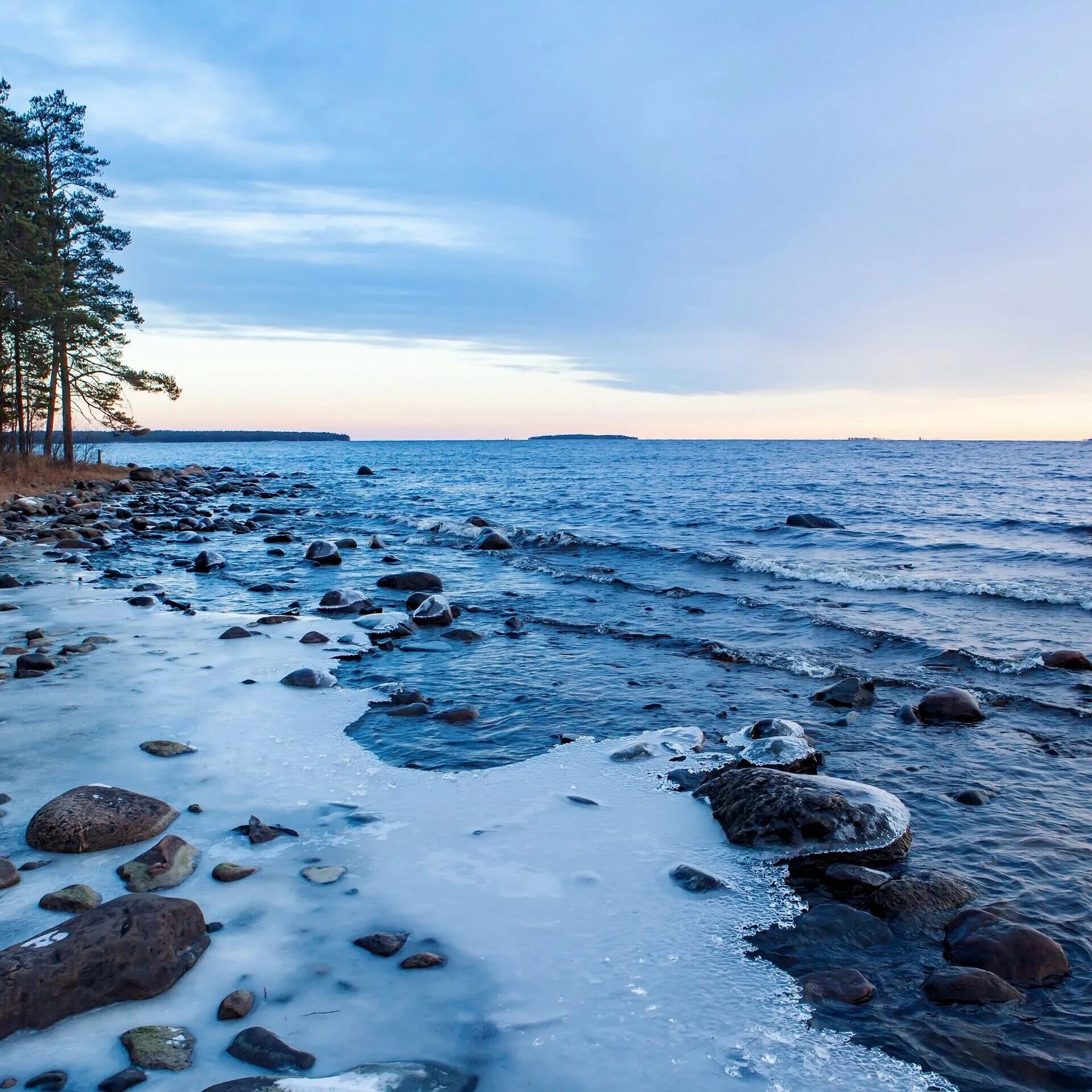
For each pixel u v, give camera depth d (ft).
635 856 13.91
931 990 10.26
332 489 133.59
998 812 15.79
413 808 15.72
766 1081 8.63
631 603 37.45
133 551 54.70
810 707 22.45
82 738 19.07
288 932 11.39
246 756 18.26
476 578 44.78
